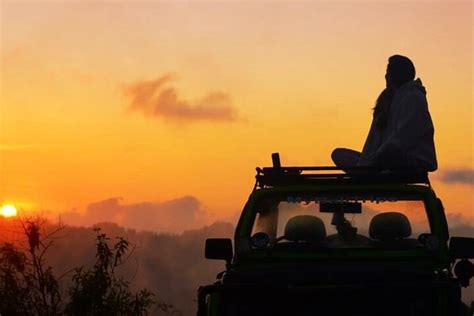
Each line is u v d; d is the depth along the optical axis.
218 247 12.47
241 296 11.28
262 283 11.20
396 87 13.76
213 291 11.07
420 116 13.34
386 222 12.15
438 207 12.31
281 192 12.43
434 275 11.19
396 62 13.77
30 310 17.25
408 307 11.05
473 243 11.92
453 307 10.94
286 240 12.25
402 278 11.13
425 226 12.12
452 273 11.98
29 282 17.25
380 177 12.51
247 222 12.38
